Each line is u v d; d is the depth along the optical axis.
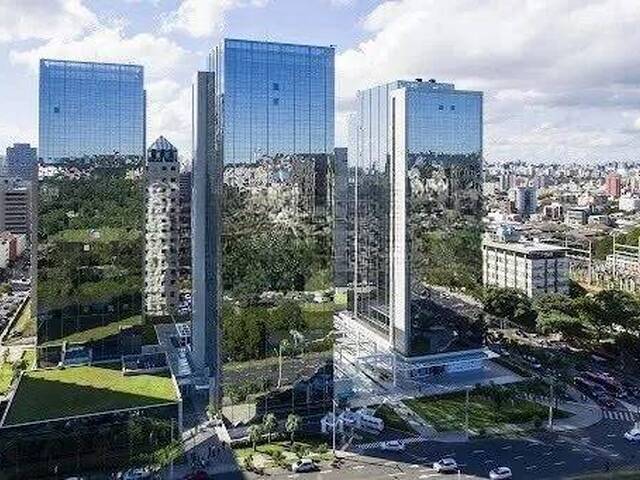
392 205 187.62
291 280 148.25
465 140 186.62
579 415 157.88
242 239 143.75
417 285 182.75
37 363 175.25
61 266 176.38
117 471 127.31
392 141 186.62
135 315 182.62
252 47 141.88
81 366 165.12
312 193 149.62
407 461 131.88
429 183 183.00
